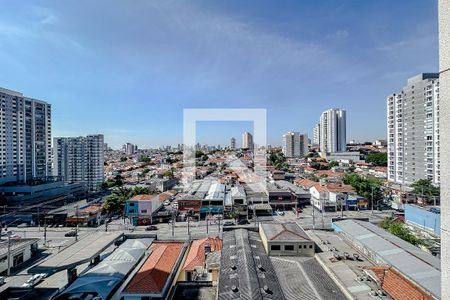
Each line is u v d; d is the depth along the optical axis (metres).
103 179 126.44
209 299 28.53
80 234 61.28
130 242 46.03
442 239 6.63
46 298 34.41
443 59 6.57
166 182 107.19
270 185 93.00
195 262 38.12
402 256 31.36
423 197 78.44
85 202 88.94
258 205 76.19
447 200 6.46
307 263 32.41
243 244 36.16
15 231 64.88
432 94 89.00
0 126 94.38
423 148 92.62
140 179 131.50
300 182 104.44
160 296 30.00
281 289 26.36
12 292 35.88
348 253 35.03
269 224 42.22
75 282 34.03
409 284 24.83
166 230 63.72
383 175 128.75
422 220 59.59
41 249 53.94
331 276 29.05
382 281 26.14
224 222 68.56
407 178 100.44
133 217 69.81
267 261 32.44
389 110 110.94
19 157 101.69
